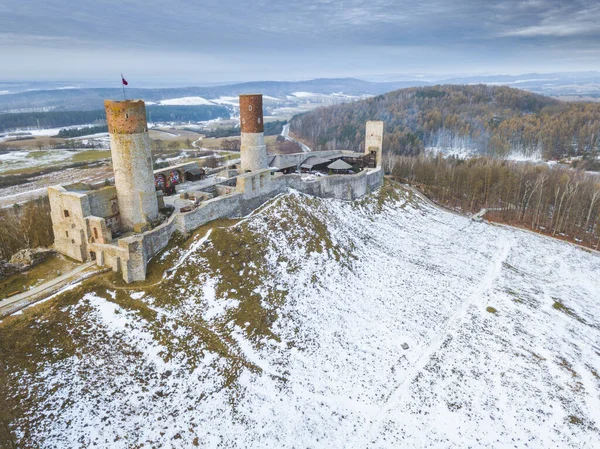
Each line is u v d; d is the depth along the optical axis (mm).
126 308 28156
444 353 31375
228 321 29859
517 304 39250
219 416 23391
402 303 37656
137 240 30312
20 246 41406
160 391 23859
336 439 23344
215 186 46094
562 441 24375
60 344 24625
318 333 31656
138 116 34156
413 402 26438
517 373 29828
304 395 25844
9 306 26219
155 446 21000
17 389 21734
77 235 32781
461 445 23578
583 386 29094
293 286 35906
